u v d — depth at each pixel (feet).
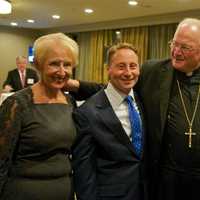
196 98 6.23
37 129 4.96
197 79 6.35
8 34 37.11
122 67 5.64
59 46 5.09
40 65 5.17
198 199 6.01
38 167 4.95
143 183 5.84
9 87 21.71
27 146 4.93
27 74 22.99
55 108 5.29
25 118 4.95
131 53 5.67
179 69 6.27
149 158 6.11
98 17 27.99
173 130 6.06
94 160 5.61
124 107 5.82
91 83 6.75
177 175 6.00
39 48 5.09
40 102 5.20
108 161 5.61
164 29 26.81
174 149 6.03
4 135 4.86
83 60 33.53
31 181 4.92
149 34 27.96
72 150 5.55
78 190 5.46
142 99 6.40
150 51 27.89
